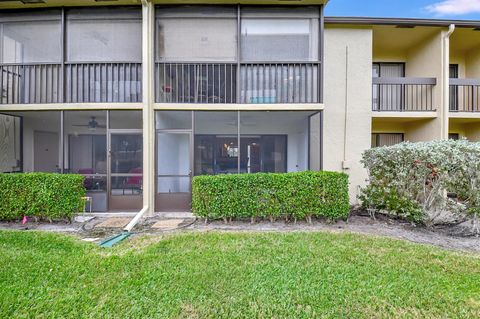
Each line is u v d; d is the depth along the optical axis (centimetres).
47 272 346
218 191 596
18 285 313
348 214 638
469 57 978
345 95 803
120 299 289
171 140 729
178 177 728
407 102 898
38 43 713
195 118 759
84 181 665
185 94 710
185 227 583
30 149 751
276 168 802
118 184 720
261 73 711
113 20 711
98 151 723
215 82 710
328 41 802
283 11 708
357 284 322
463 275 349
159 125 726
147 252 421
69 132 728
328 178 601
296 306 280
